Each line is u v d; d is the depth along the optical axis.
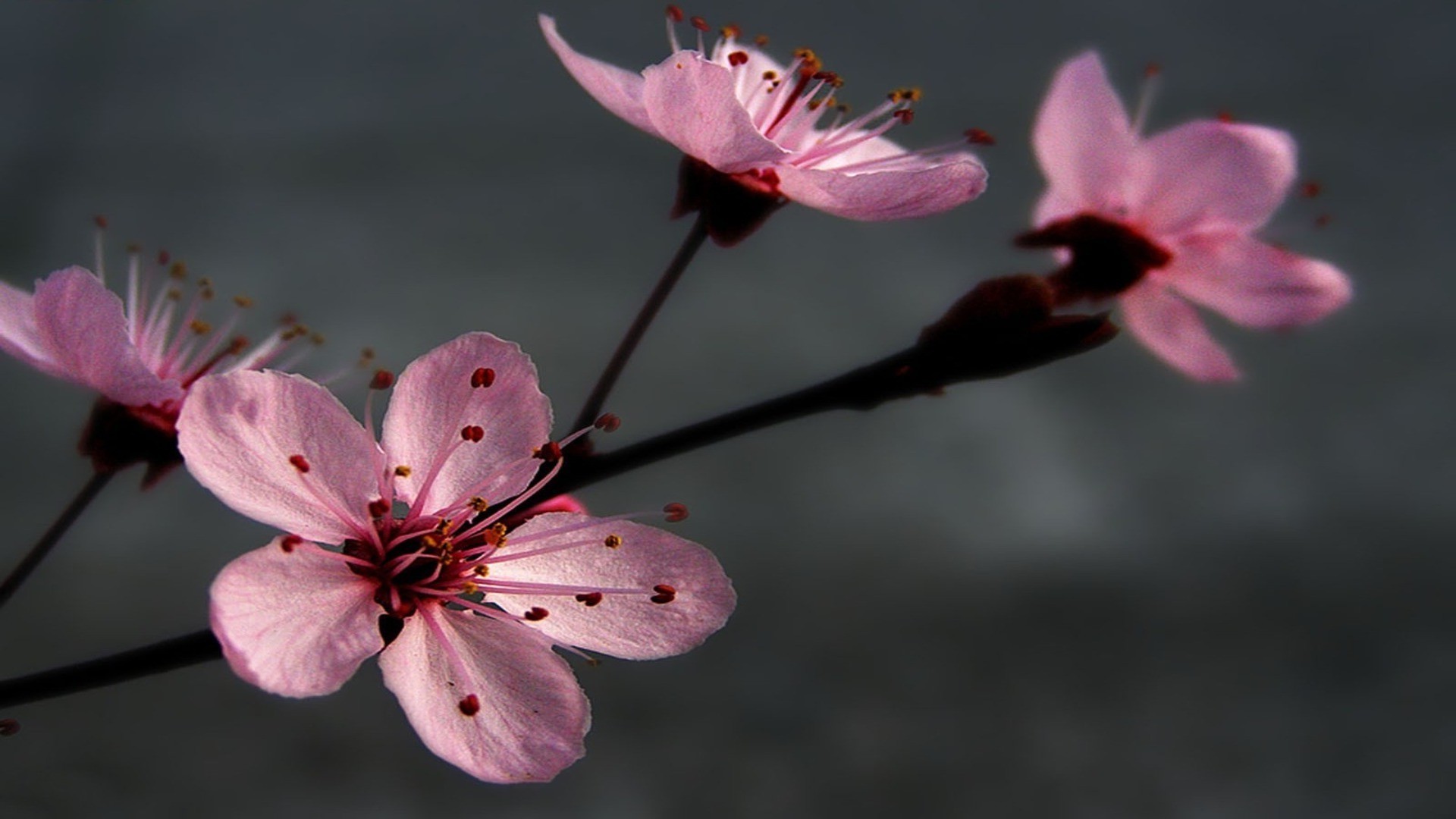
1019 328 0.29
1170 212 0.31
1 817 0.51
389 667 0.29
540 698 0.29
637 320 0.29
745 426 0.29
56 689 0.28
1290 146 0.31
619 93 0.29
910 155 0.30
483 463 0.29
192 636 0.28
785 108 0.30
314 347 0.31
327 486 0.29
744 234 0.29
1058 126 0.31
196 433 0.28
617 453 0.29
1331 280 0.31
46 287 0.29
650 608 0.29
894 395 0.29
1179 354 0.31
